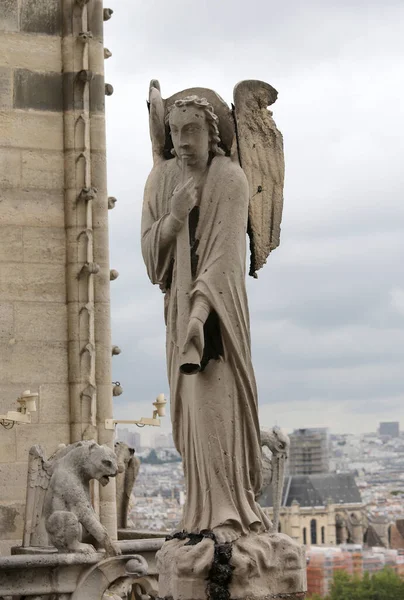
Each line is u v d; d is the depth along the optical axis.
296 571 10.80
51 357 20.36
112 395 20.64
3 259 20.33
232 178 11.12
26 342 20.23
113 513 19.92
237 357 10.93
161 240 11.11
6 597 15.45
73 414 20.30
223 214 11.07
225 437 10.88
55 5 21.05
